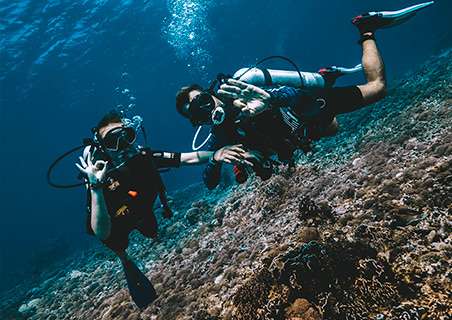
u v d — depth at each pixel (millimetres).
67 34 31109
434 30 34438
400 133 7324
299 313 3477
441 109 7266
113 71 40312
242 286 4430
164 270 7562
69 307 9016
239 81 2748
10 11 26156
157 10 34250
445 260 3289
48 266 20266
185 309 5125
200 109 3018
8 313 11180
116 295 7410
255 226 6910
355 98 3107
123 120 3262
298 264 3760
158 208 14734
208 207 10836
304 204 5402
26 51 30672
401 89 11617
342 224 4824
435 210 4020
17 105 39406
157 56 41062
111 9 31109
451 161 4691
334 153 8773
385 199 4762
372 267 3480
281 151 2977
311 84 3027
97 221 2811
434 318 2814
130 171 3066
